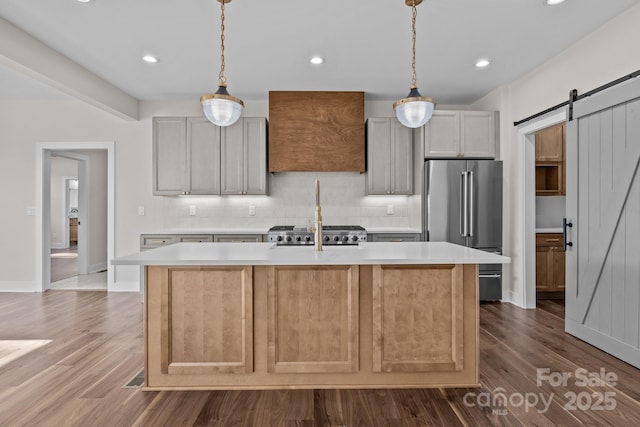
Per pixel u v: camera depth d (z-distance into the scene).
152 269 2.39
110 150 5.21
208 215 5.29
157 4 2.79
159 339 2.39
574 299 3.38
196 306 2.37
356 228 4.79
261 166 4.89
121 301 4.65
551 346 3.14
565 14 2.96
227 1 2.69
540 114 3.92
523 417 2.07
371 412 2.13
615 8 2.88
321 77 4.34
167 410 2.15
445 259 2.27
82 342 3.21
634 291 2.75
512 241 4.58
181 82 4.48
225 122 2.66
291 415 2.10
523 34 3.29
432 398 2.29
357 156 4.87
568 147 3.46
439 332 2.41
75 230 11.91
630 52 2.89
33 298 4.82
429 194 4.58
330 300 2.40
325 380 2.43
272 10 2.88
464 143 4.72
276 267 2.38
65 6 2.82
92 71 4.12
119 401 2.24
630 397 2.29
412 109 2.58
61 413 2.11
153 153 4.88
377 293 2.38
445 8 2.85
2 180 5.21
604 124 3.03
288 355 2.40
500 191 4.57
